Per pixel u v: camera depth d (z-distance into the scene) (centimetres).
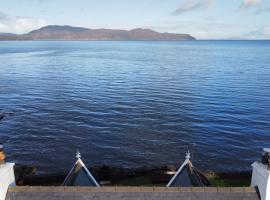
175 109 7144
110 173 3659
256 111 6925
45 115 6794
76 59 19275
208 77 11356
